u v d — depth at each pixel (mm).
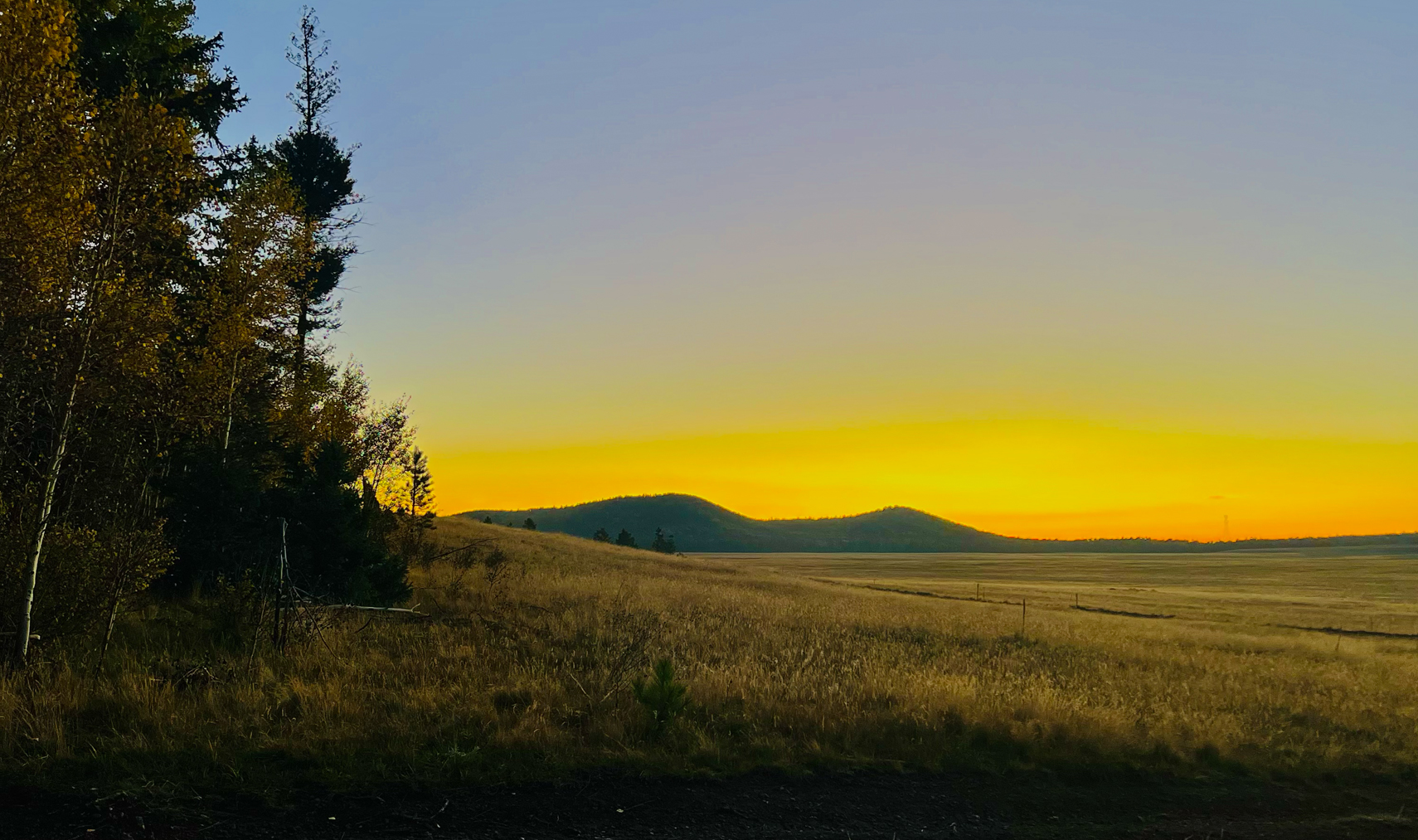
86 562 11305
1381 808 8789
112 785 6805
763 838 6840
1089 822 7848
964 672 15375
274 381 22172
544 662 12898
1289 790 9328
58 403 10570
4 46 10227
